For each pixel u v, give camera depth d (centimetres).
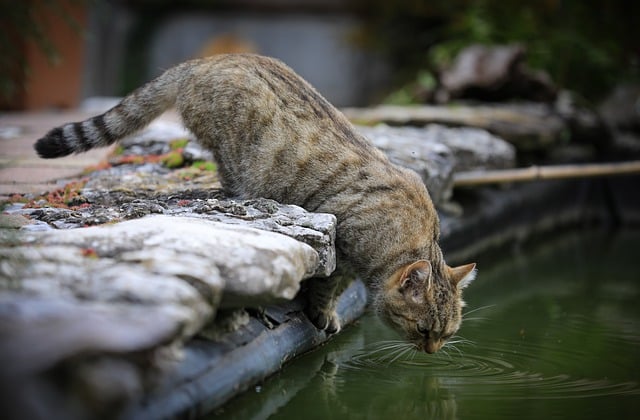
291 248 342
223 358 341
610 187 937
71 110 1002
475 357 465
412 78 1346
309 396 399
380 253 439
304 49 1560
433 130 760
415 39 1495
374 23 1511
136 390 259
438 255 450
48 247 320
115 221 393
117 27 1570
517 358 466
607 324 547
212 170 544
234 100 462
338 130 462
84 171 555
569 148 912
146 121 490
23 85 925
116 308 276
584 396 403
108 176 536
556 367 450
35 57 951
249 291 316
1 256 304
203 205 428
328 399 395
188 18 1582
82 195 468
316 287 444
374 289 447
